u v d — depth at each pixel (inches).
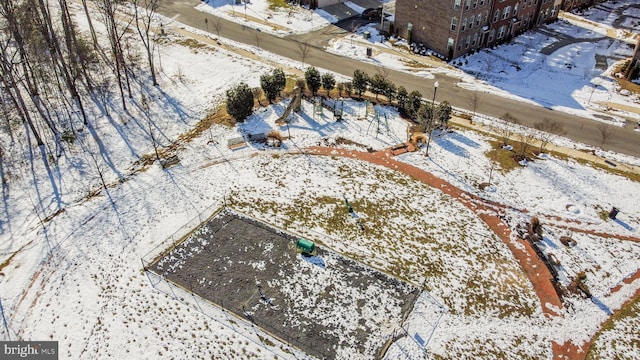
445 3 1878.7
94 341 895.7
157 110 1614.2
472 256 1081.4
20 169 1346.0
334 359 866.1
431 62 1951.3
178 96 1692.9
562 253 1094.4
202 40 2090.3
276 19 2316.7
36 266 1043.3
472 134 1496.1
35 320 933.2
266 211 1186.0
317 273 1027.9
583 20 2436.0
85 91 1695.4
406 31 2103.8
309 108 1593.3
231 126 1502.2
